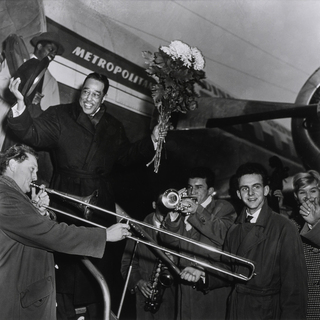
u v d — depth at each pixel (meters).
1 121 4.77
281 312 3.03
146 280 3.91
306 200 4.52
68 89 5.10
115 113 5.32
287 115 5.64
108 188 4.56
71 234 2.86
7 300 2.67
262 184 3.45
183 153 5.76
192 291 3.55
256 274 3.17
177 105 3.71
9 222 2.75
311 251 3.54
